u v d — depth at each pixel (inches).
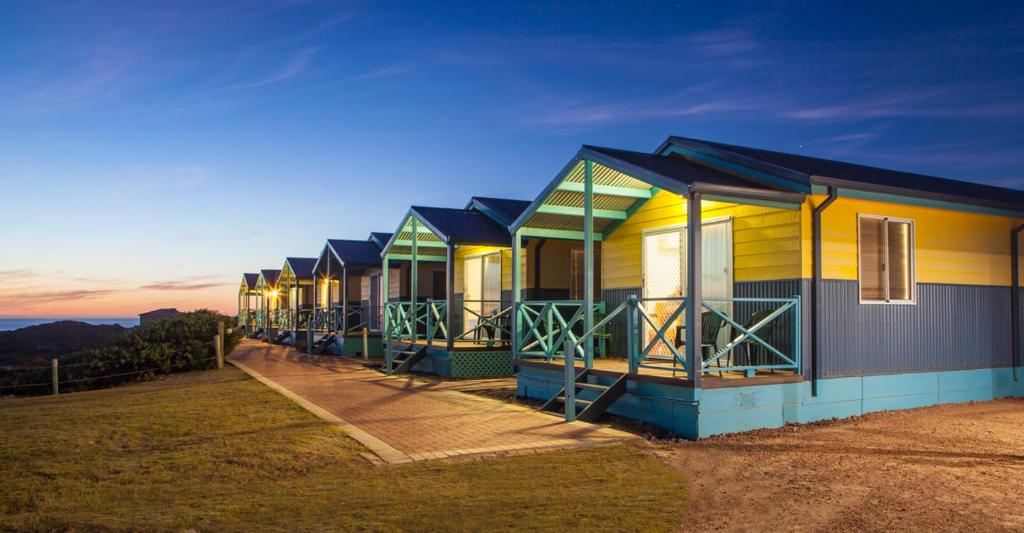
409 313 815.1
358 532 214.8
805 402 402.0
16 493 267.4
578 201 513.3
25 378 706.8
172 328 794.2
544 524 221.5
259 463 307.0
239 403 479.8
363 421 403.2
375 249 1013.2
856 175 461.7
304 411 439.5
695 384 364.5
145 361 736.3
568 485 267.3
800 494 257.0
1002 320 511.8
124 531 219.8
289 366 784.3
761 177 424.8
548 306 493.4
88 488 273.1
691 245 371.6
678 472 289.9
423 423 395.5
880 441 350.9
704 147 465.4
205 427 390.0
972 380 487.2
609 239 553.3
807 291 403.2
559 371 468.4
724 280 450.3
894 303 446.3
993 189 620.7
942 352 471.5
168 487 272.7
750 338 390.9
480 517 228.5
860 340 427.8
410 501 246.8
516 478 277.6
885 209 444.1
